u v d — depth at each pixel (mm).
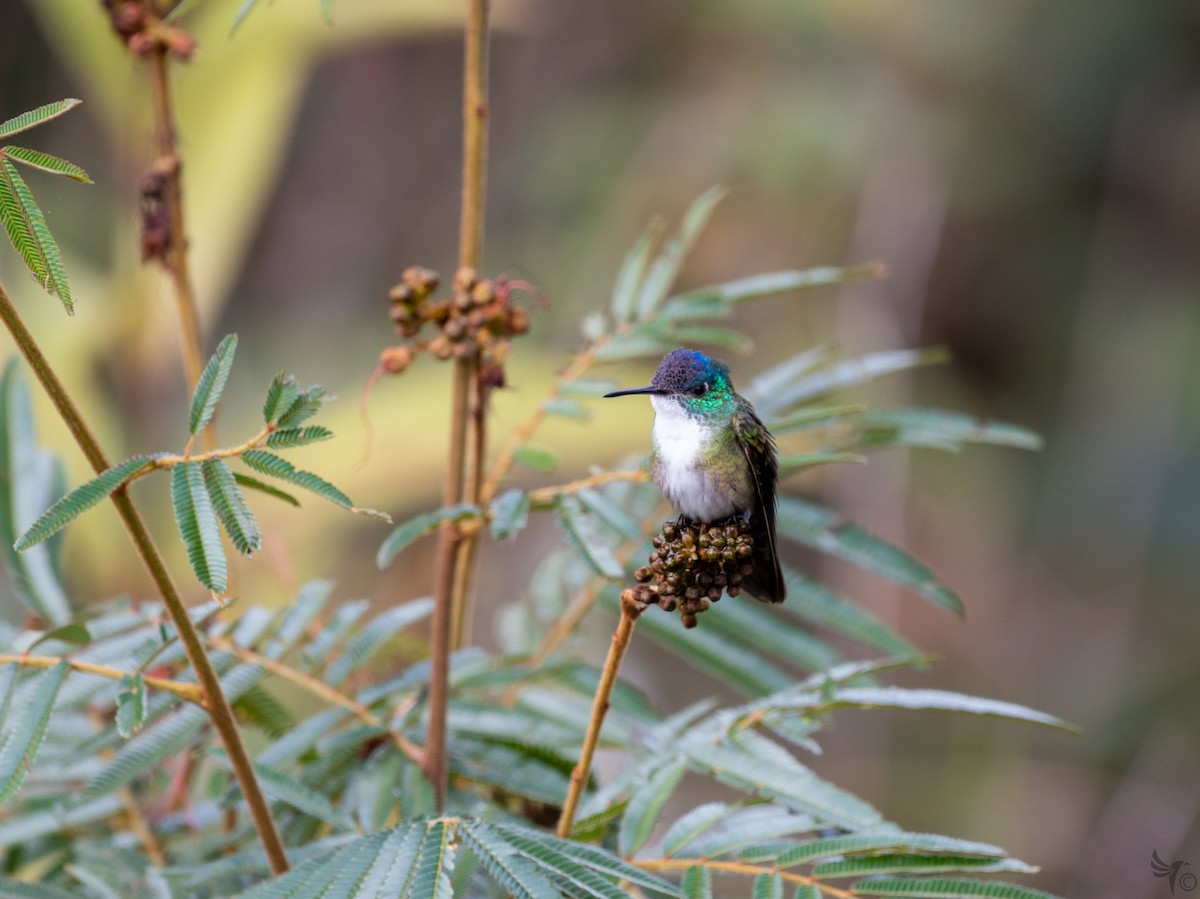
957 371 21156
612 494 6941
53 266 3697
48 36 16469
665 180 19734
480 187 5680
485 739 5977
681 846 4898
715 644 6363
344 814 5395
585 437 10102
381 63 21234
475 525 5496
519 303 5695
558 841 4293
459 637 6195
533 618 7047
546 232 20453
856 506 18172
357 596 12312
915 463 19469
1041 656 19578
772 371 7398
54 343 9500
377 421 10156
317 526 9711
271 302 20453
